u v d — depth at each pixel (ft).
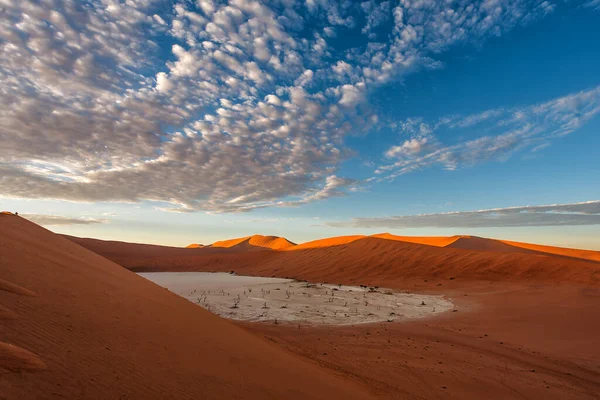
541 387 25.72
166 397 7.95
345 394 15.61
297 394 12.13
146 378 8.49
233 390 10.02
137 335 11.39
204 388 9.33
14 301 9.95
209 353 12.77
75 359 7.97
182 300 23.48
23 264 14.14
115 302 14.43
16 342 7.51
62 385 6.64
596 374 29.63
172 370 9.69
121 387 7.54
